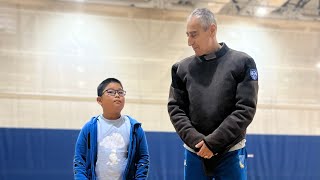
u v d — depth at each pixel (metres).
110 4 5.09
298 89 5.44
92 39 5.03
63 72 4.88
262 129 5.21
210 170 2.09
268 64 5.41
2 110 4.62
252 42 5.40
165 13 5.22
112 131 2.42
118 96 2.45
